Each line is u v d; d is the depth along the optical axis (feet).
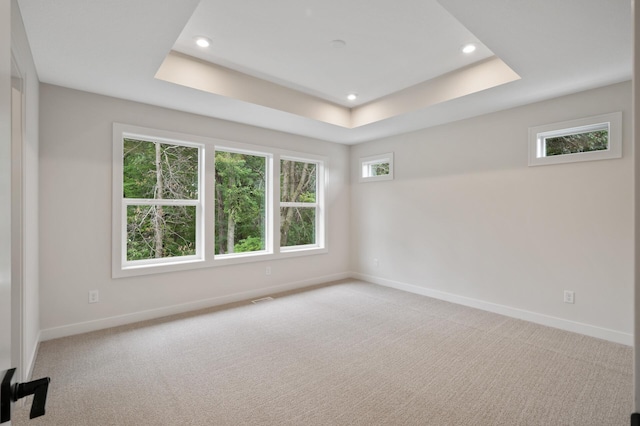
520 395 6.99
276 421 6.17
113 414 6.32
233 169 14.23
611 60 8.32
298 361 8.48
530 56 8.13
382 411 6.47
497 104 11.44
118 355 8.73
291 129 14.71
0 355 1.92
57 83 9.65
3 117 1.98
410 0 7.27
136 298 11.25
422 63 10.31
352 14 7.79
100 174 10.52
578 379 7.61
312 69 10.72
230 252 14.06
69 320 10.00
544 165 11.06
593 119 10.04
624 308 9.55
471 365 8.29
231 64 10.41
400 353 8.96
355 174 17.92
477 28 7.00
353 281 17.31
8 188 2.17
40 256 9.51
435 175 14.25
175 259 12.39
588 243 10.18
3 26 2.00
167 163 12.31
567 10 6.37
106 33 7.12
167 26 6.88
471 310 12.59
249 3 7.36
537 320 11.23
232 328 10.67
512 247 11.87
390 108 12.94
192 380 7.55
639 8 1.99
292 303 13.41
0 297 1.90
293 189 16.34
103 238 10.58
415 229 15.06
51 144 9.69
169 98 10.79
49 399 6.75
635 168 2.01
